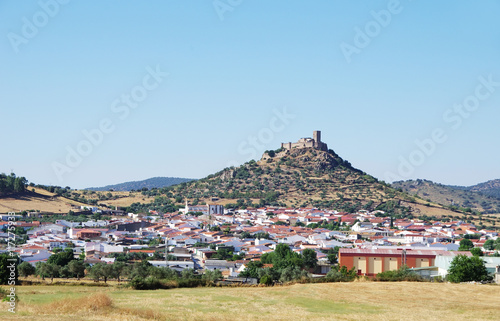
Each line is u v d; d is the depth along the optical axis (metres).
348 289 112.12
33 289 113.00
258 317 83.94
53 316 78.44
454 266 136.50
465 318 86.38
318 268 198.38
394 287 114.19
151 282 116.56
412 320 84.06
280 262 192.88
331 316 86.31
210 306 92.69
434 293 108.38
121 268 160.75
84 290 112.19
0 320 74.25
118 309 84.44
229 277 156.88
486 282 131.12
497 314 89.88
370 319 84.50
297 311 90.06
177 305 92.94
